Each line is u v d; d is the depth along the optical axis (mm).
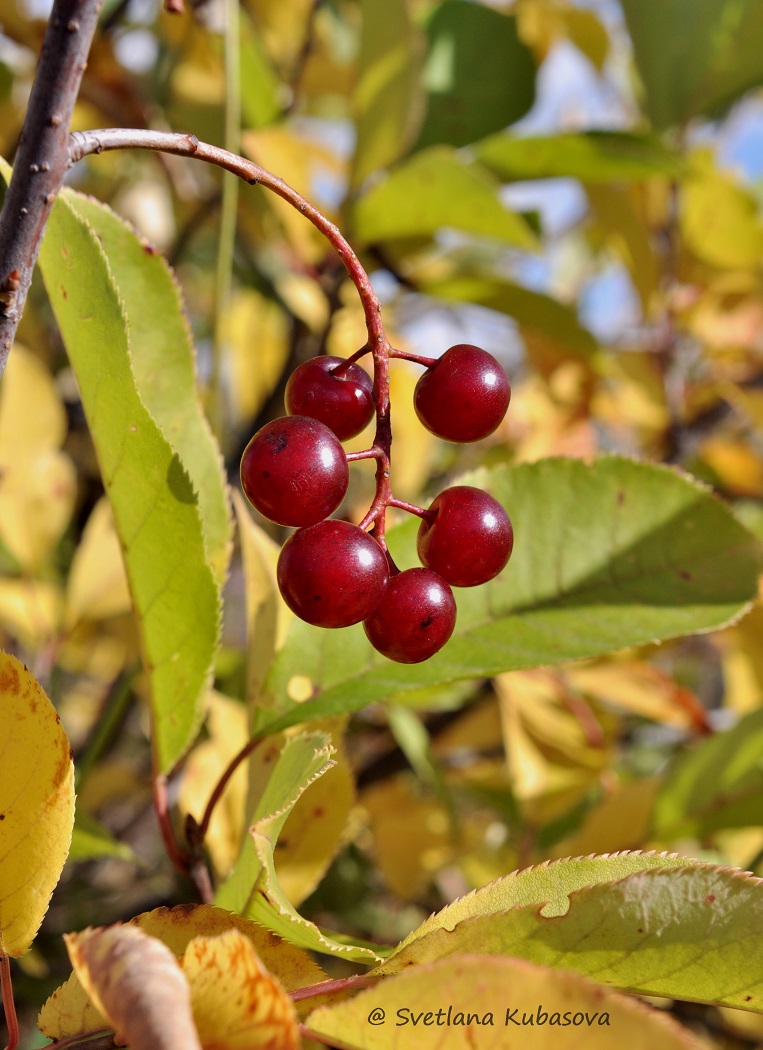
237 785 218
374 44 256
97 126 318
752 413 352
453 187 249
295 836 197
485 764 348
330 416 171
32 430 289
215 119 283
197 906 161
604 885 155
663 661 474
